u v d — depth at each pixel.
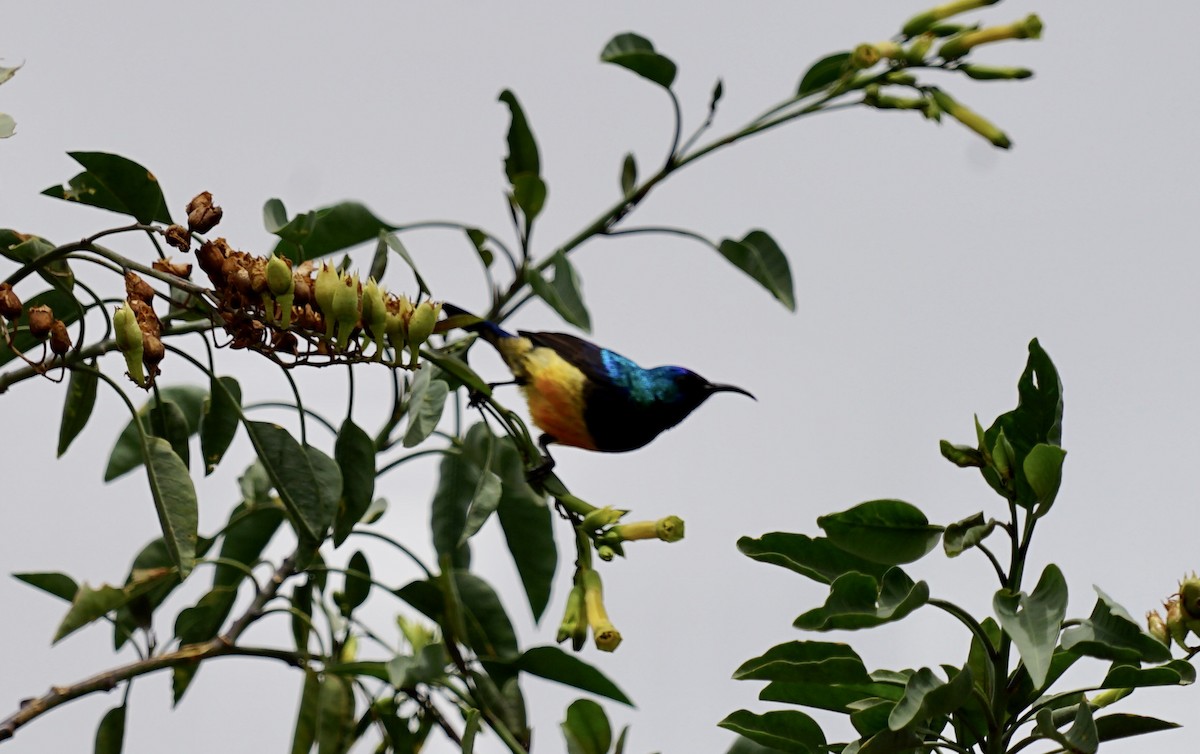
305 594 8.67
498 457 8.77
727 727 5.65
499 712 8.21
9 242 6.17
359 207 8.83
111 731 8.29
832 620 4.72
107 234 5.51
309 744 7.93
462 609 8.45
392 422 8.73
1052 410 5.44
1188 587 5.35
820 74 9.54
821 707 5.64
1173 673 5.03
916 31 9.18
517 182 9.33
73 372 6.88
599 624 6.27
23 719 6.99
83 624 7.09
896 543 5.11
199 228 5.47
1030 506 5.25
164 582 8.73
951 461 5.30
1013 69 8.98
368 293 5.55
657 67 9.38
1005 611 4.78
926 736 5.16
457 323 6.99
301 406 6.46
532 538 9.07
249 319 5.51
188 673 8.86
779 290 9.51
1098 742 4.80
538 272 8.78
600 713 6.96
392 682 7.67
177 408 7.41
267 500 9.09
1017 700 5.32
